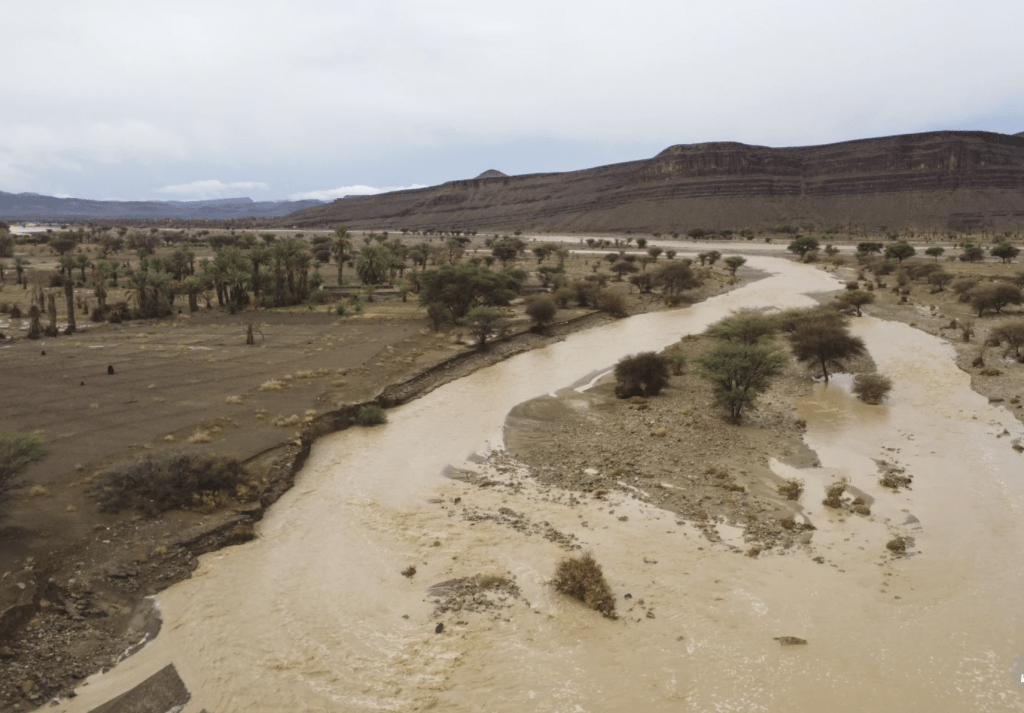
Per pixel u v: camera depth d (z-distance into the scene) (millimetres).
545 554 23297
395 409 42000
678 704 16188
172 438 32438
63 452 30109
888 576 21594
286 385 43781
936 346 57438
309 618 19641
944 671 17203
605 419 38688
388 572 22250
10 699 15727
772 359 38719
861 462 31281
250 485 27969
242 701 16234
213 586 21266
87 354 53188
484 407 41969
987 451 32562
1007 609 19781
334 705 16156
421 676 17203
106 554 21938
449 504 27609
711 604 20141
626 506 27000
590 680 17047
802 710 15945
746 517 25859
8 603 18594
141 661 17625
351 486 29641
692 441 34469
